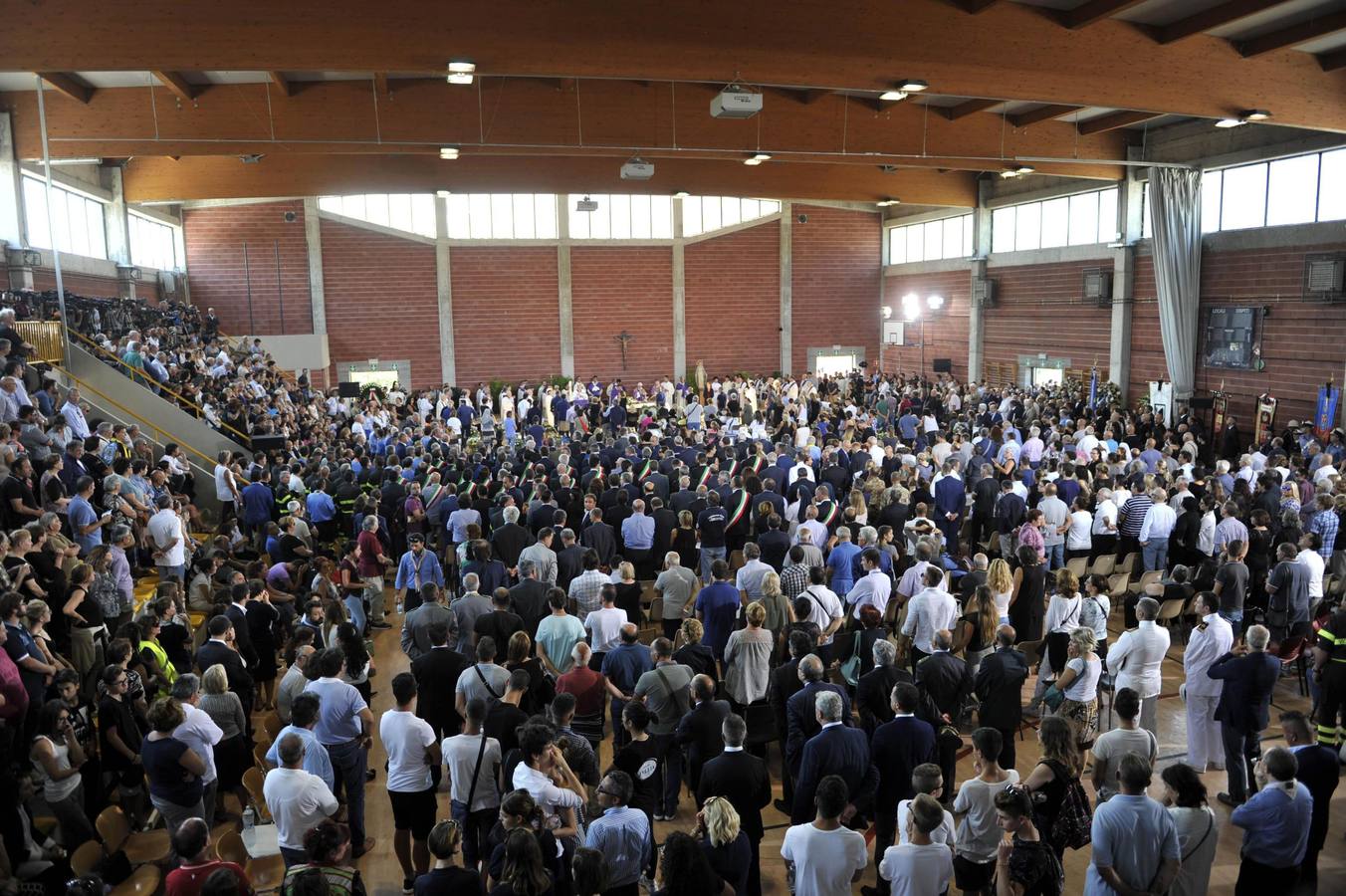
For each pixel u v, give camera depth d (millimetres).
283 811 4789
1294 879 4562
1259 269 18141
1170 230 19375
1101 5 11492
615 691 6246
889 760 5160
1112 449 16594
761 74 11312
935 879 4098
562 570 8742
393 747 5469
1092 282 22531
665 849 3887
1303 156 17172
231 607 7262
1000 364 26812
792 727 5512
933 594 7180
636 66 10961
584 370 31578
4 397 10383
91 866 4965
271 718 6641
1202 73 12812
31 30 10070
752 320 32688
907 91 11898
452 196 29891
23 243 16359
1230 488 12008
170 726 5203
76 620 6844
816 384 28250
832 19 11102
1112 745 5004
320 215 28625
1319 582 8453
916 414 22156
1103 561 10383
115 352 16266
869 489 11109
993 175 26281
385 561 10430
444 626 6352
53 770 5277
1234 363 18734
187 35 10156
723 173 23391
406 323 29797
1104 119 18844
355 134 16609
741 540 11273
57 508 9086
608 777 4496
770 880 5824
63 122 16031
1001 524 10734
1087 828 4551
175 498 11180
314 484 12281
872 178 25219
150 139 16172
